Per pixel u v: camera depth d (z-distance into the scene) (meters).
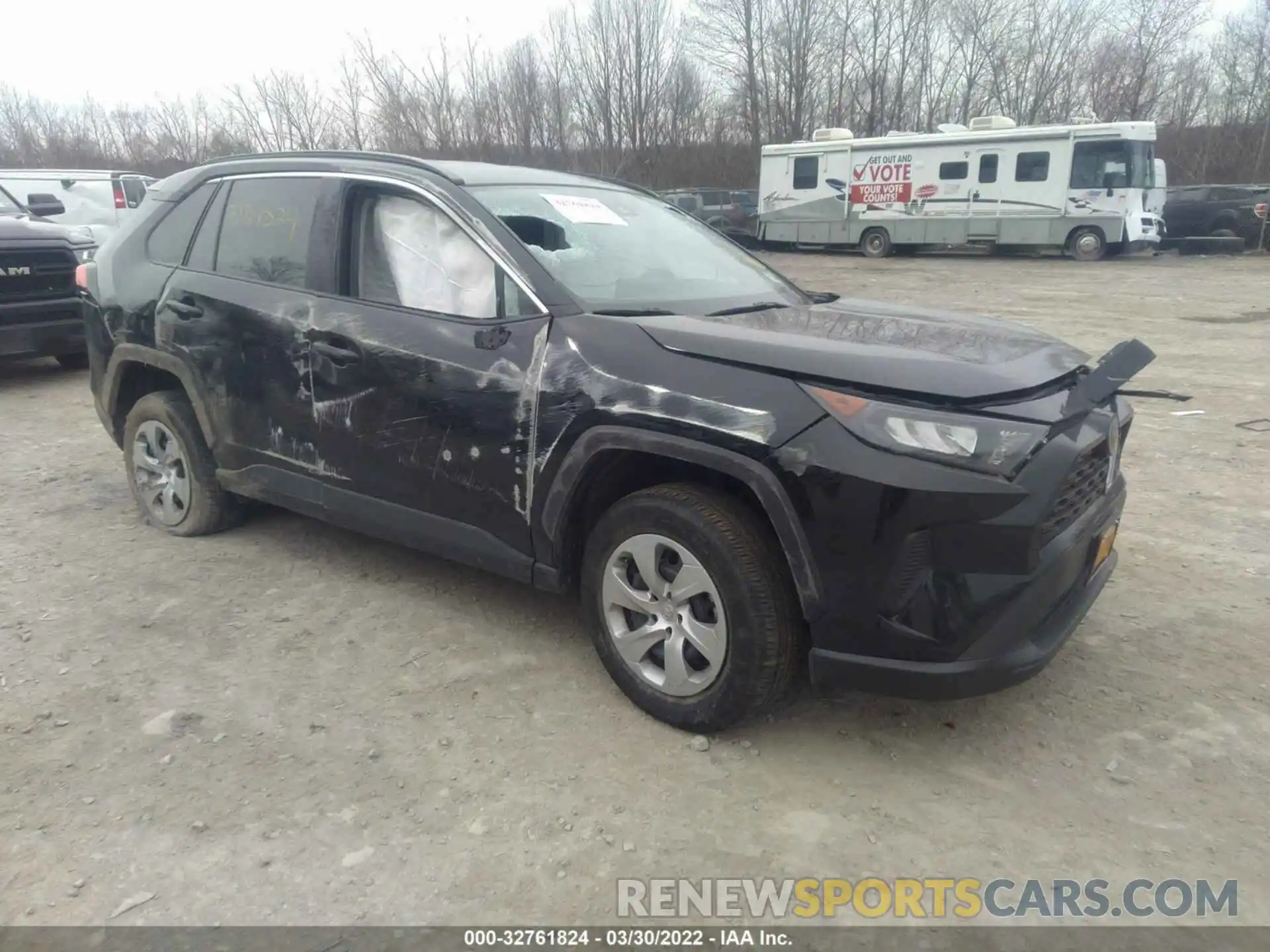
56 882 2.43
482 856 2.56
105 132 30.70
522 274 3.33
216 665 3.51
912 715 3.24
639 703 3.19
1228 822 2.73
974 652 2.67
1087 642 3.78
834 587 2.70
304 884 2.45
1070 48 37.50
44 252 8.01
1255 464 6.18
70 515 5.03
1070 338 11.51
